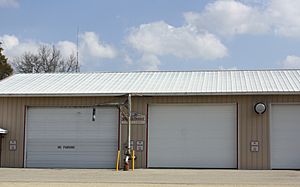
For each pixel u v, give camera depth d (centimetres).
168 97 2855
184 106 2858
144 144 2858
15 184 1920
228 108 2812
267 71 3259
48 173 2488
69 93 2917
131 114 2875
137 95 2853
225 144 2802
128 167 2683
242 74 3200
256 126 2762
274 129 2759
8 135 2992
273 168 2738
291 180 2105
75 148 2945
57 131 2970
